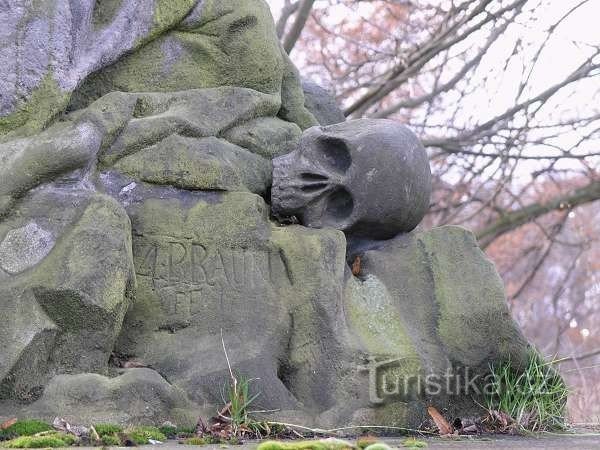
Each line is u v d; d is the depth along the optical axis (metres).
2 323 1.89
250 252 2.09
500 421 2.09
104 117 2.08
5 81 2.04
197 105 2.19
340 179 2.16
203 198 2.12
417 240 2.17
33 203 1.98
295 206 2.18
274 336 2.05
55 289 1.92
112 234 1.96
